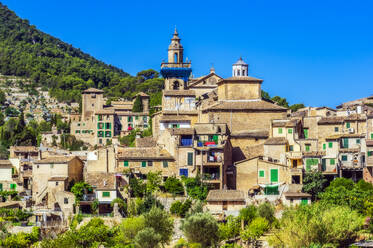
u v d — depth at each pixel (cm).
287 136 13362
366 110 15225
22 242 10919
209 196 11644
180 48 17638
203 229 10225
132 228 10662
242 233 10250
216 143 12925
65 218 12100
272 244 9938
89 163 12975
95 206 12075
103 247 10612
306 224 9819
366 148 12669
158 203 11869
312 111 16038
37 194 12850
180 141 12988
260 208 10888
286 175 12325
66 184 12731
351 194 11181
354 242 9850
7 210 12100
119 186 12488
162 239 10525
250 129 14050
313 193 12050
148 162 12812
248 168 12550
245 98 14688
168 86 17550
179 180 12538
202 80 17912
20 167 14750
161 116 14925
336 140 13075
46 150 17000
